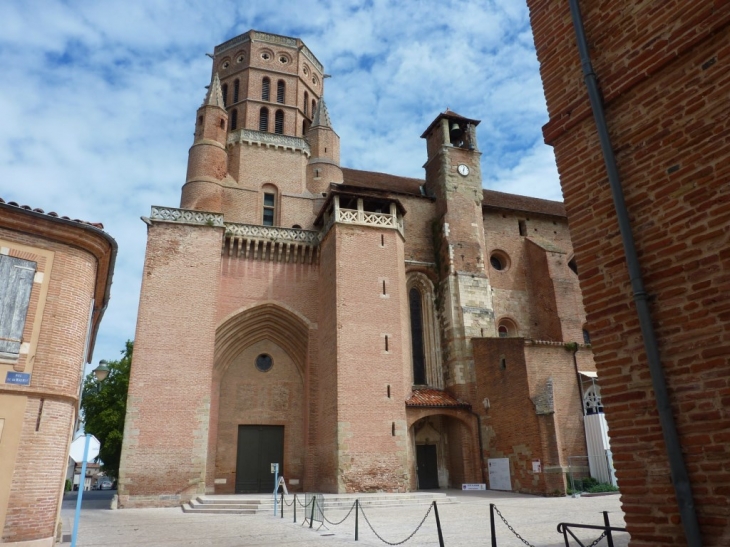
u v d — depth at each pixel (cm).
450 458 3219
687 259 568
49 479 1272
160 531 1631
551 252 3859
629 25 681
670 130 612
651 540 552
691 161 583
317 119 4100
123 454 2538
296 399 3234
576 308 3747
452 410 3094
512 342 2930
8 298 1304
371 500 2355
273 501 2309
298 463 3108
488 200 4303
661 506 550
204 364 2795
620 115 675
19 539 1185
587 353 2962
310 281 3331
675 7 625
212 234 3062
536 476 2603
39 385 1290
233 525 1767
